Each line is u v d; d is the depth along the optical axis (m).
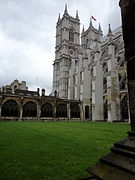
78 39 78.12
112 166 2.34
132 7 2.76
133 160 2.13
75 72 55.69
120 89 35.47
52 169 4.11
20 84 63.84
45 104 38.66
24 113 35.28
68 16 77.75
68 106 41.91
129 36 2.81
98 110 38.25
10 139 8.97
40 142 8.05
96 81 39.91
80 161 4.79
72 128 16.80
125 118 32.97
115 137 9.95
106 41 50.12
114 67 36.47
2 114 32.47
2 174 3.78
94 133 12.20
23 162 4.72
